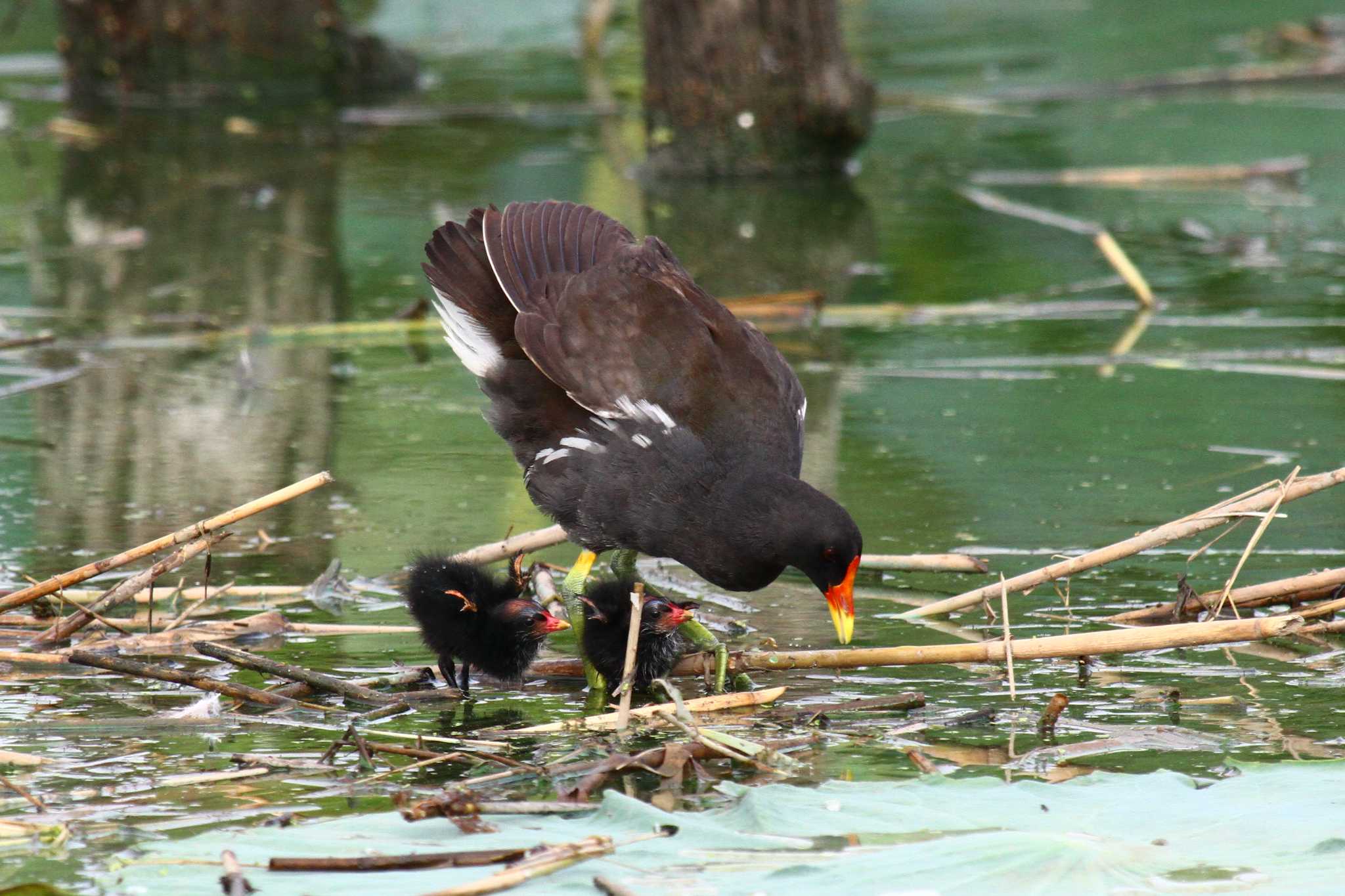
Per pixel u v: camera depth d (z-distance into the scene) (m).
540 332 8.84
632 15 38.88
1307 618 8.92
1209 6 36.97
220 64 28.41
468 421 13.37
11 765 7.09
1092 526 10.56
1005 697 8.10
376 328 15.77
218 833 6.21
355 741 7.34
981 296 17.05
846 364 14.83
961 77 30.14
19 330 15.65
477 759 7.26
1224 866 5.64
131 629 9.09
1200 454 12.06
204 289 17.42
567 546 10.75
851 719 7.80
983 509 10.95
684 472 8.30
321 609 9.46
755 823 6.16
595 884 5.56
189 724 7.71
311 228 20.12
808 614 9.48
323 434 12.93
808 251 18.92
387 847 6.03
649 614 8.19
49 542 10.30
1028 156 24.47
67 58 28.67
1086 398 13.66
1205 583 9.64
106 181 22.73
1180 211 20.80
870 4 39.59
